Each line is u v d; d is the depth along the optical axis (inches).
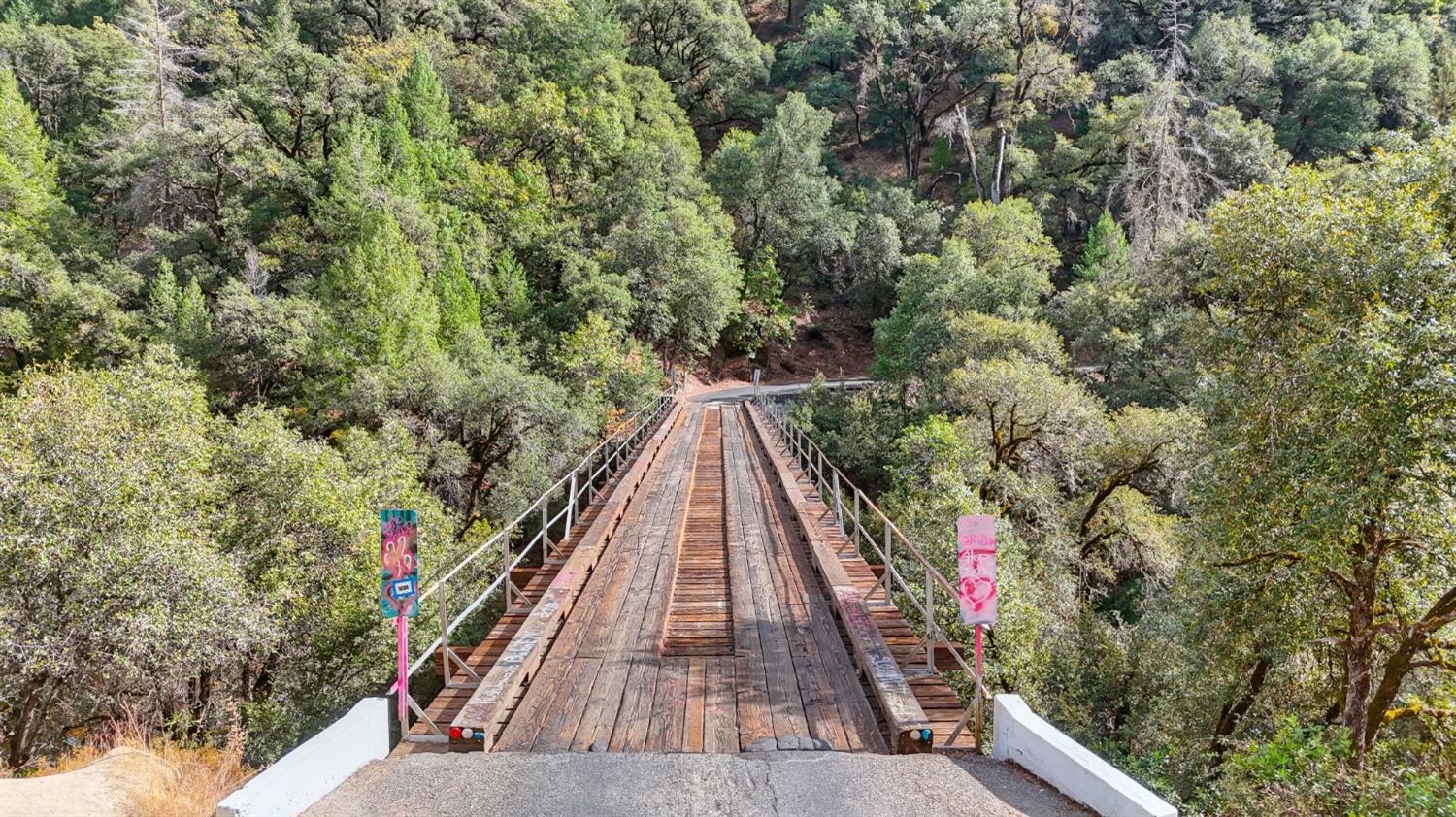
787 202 2132.1
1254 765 289.1
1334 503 312.2
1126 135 1867.6
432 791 149.6
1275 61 1971.0
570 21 2268.7
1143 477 875.4
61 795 185.5
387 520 175.3
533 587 321.7
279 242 1353.3
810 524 414.0
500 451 1035.9
